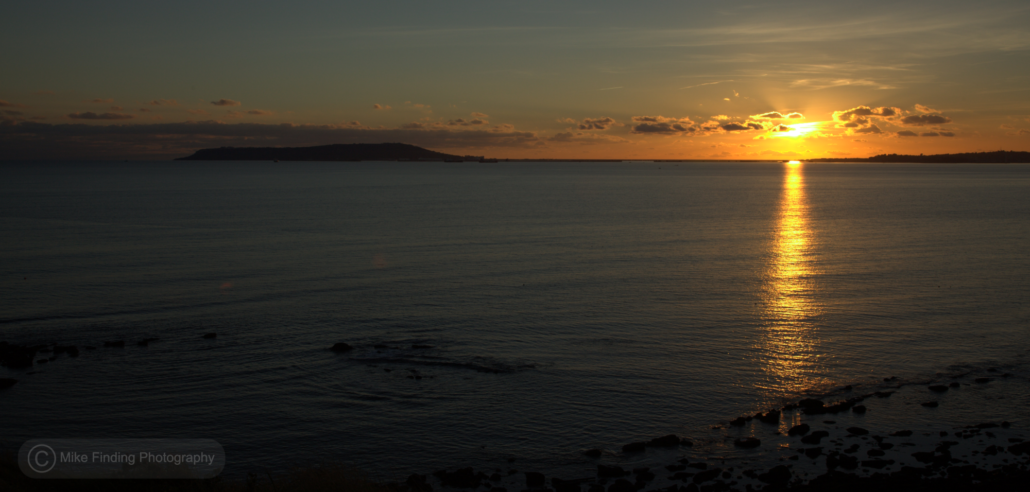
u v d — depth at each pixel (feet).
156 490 44.75
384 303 111.96
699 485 50.21
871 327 96.32
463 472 52.08
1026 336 90.94
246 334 92.73
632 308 108.47
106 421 63.98
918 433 59.67
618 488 49.39
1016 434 58.85
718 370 77.77
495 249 180.65
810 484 48.93
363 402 68.28
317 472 50.26
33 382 73.87
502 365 79.36
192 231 219.82
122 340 88.63
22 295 116.37
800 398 69.15
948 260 160.56
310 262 155.74
